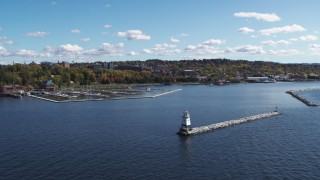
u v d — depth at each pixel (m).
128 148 128.00
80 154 120.31
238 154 118.56
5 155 119.75
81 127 170.62
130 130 161.50
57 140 141.62
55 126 174.12
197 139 141.00
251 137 143.38
